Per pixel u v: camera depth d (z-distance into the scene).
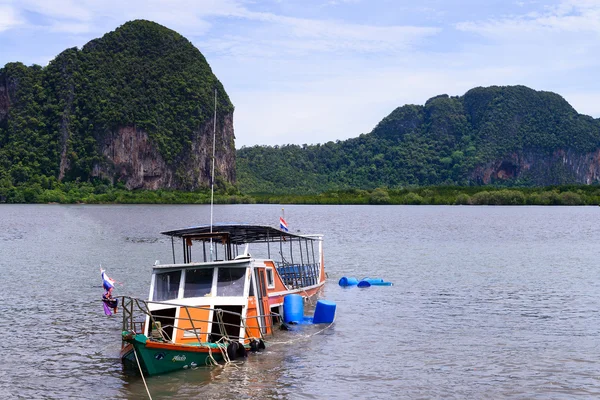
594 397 20.33
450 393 20.70
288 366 23.39
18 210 176.00
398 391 20.84
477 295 38.94
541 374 22.62
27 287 40.69
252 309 25.44
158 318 24.27
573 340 27.44
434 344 26.69
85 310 33.31
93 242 74.62
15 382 21.70
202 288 24.98
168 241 75.88
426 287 42.16
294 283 36.25
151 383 21.48
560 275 48.16
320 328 29.50
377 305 35.56
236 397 20.23
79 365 23.59
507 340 27.39
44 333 28.30
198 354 22.83
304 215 154.50
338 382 21.70
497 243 76.88
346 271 50.84
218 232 27.53
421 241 79.25
